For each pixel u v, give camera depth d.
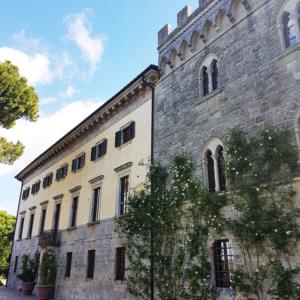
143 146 18.36
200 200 12.88
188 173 14.37
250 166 11.30
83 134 26.05
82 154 25.52
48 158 32.31
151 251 14.75
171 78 17.64
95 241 20.58
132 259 16.23
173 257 13.81
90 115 24.23
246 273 10.68
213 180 13.57
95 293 18.98
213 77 15.12
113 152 21.33
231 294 11.17
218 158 13.53
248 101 12.64
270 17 12.76
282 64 11.75
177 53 17.14
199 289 12.26
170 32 18.47
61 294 22.75
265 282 10.12
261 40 12.86
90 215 22.02
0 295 26.14
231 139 12.33
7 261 50.88
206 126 14.35
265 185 10.66
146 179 16.84
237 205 11.18
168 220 14.34
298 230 9.66
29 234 32.94
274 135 11.02
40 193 32.62
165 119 17.22
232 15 14.33
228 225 11.53
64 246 24.34
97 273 19.41
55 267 24.66
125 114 21.06
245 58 13.33
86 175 24.09
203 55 15.68
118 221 17.42
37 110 22.30
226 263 11.90
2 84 20.28
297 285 9.27
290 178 10.16
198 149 14.44
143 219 15.63
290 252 9.66
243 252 10.90
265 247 10.34
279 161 10.62
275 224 10.02
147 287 14.73
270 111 11.66
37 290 23.70
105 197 20.94
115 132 21.70
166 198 14.73
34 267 28.12
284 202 10.13
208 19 15.48
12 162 22.88
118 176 20.12
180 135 15.78
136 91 20.03
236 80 13.45
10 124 21.61
